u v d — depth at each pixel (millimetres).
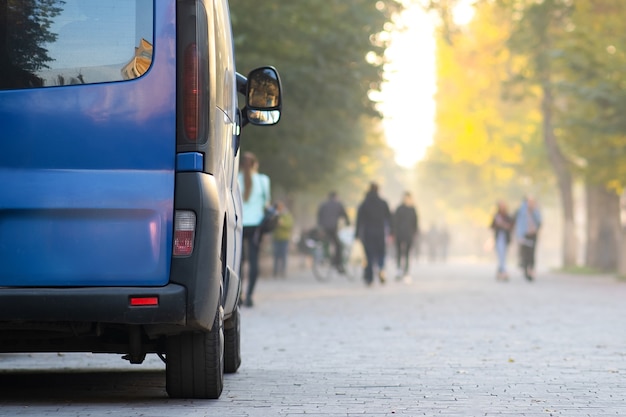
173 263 16984
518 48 99812
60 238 16938
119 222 16969
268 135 65875
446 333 34219
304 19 59375
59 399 19078
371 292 62000
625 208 112500
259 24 58031
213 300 17219
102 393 20000
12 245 16922
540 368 24703
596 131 81062
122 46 17125
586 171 88312
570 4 90125
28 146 16984
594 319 40469
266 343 30844
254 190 44594
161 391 20328
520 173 131500
